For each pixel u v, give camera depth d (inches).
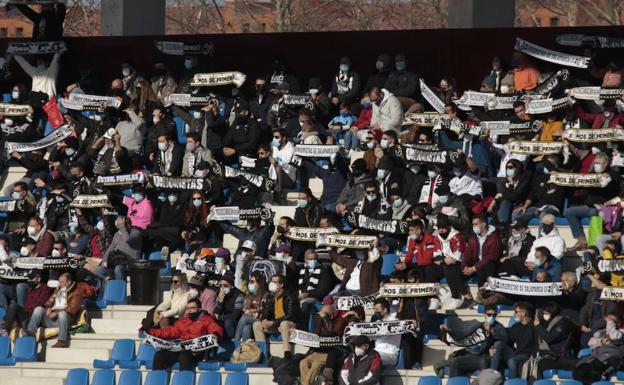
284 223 3080.7
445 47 3799.2
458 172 3154.5
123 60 3941.9
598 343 2623.0
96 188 3307.1
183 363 2780.5
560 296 2787.9
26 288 3043.8
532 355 2655.0
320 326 2741.1
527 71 3597.4
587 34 3681.1
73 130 3604.8
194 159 3363.7
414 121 3422.7
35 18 3924.7
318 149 3307.1
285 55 3880.4
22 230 3329.2
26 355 2903.5
